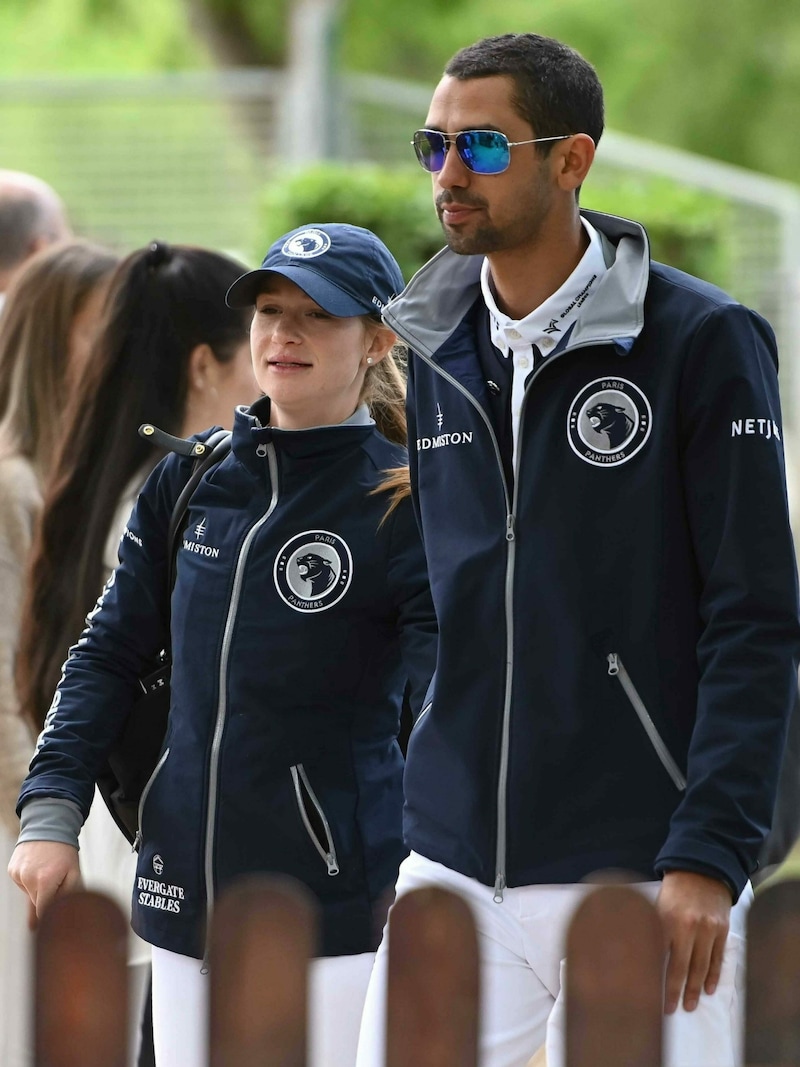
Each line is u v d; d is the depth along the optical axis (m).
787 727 8.16
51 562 11.71
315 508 9.91
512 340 8.90
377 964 8.87
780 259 44.28
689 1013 8.12
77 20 68.75
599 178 45.50
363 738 9.91
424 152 8.78
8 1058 11.77
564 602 8.50
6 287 16.52
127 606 10.52
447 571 8.91
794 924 6.52
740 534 8.20
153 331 11.95
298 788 9.62
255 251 36.56
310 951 6.26
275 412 10.39
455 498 9.03
